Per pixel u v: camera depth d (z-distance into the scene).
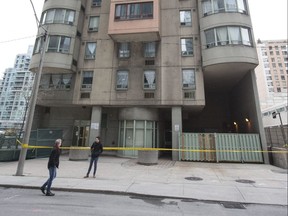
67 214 5.00
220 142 14.88
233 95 21.81
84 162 13.52
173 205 6.02
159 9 18.22
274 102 45.00
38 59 17.73
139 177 9.38
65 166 11.81
